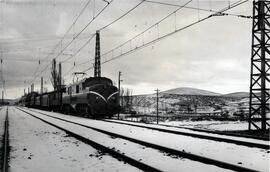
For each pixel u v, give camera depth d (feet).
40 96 222.89
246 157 28.94
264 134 52.26
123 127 63.00
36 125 71.20
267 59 58.85
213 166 24.73
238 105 240.12
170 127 64.49
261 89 58.13
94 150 33.63
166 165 25.26
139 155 30.19
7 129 60.49
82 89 101.86
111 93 94.58
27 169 24.70
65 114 133.90
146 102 311.88
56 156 30.22
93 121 83.20
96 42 117.91
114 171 23.41
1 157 29.27
